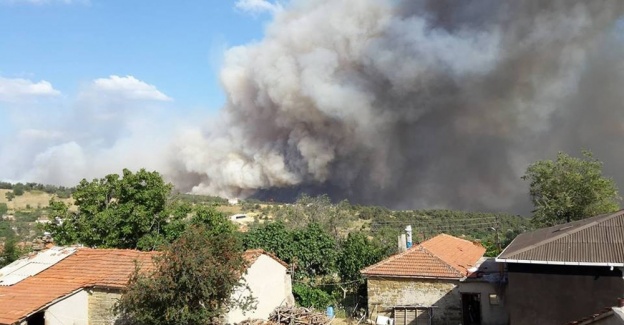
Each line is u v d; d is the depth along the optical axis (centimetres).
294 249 2711
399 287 2048
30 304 1719
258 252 2069
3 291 1839
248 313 1952
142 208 2605
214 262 1595
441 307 1986
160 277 1531
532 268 1449
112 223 2561
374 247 2675
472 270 2053
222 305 1739
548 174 2866
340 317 2209
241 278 1748
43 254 2192
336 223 4081
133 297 1532
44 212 5022
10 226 4156
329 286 2608
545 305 1424
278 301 2169
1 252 2728
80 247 2252
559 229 1670
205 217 2767
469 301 1984
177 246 1600
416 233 4338
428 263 2058
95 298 1873
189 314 1536
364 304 2358
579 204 2797
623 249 1333
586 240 1405
